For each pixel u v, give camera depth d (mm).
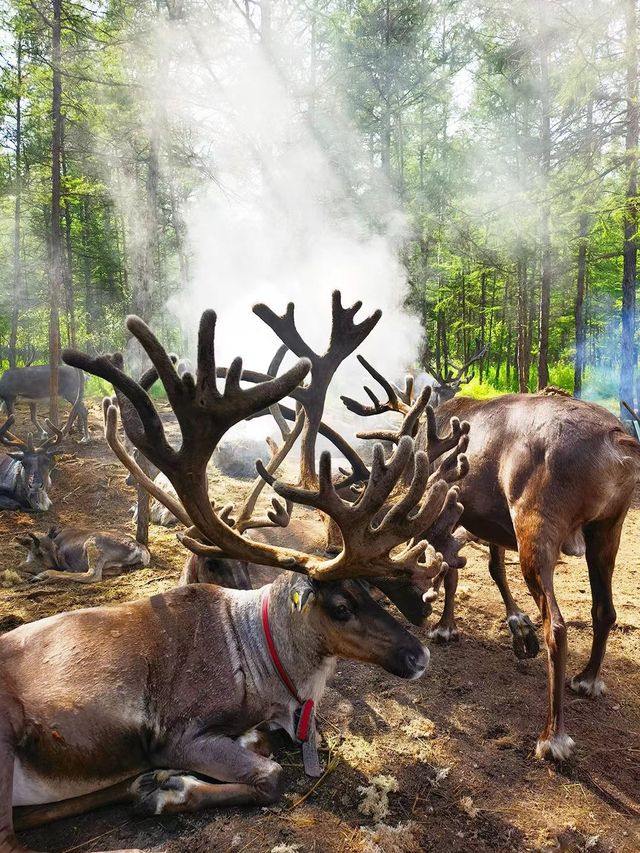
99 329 24875
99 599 4785
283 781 2838
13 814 2541
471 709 3477
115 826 2584
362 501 2508
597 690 3607
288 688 2842
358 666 3904
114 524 6852
